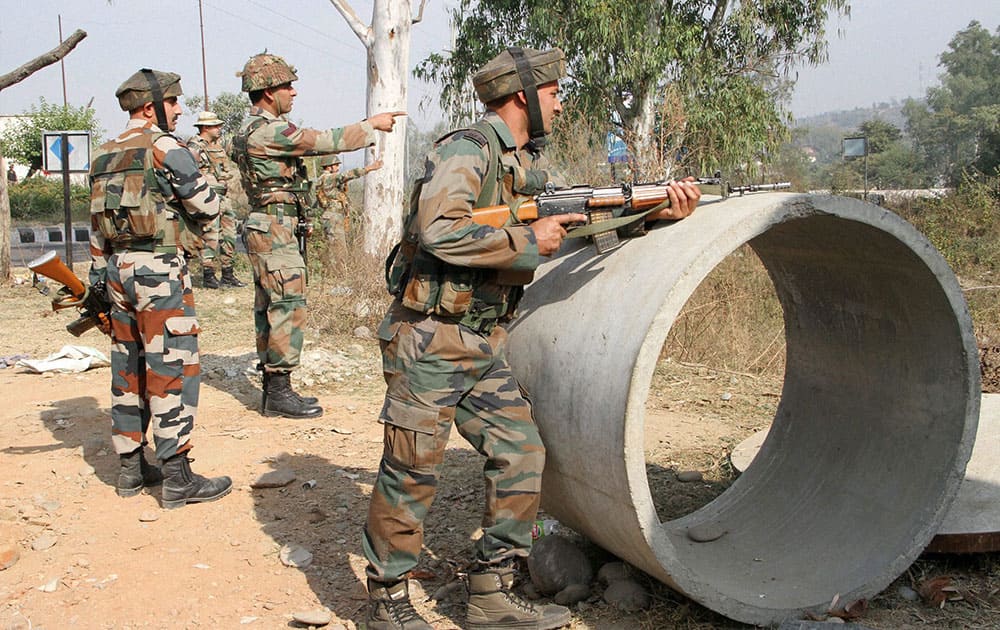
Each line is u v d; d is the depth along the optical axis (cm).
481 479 484
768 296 937
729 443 548
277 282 592
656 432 577
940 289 320
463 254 279
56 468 503
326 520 431
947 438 336
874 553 338
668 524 414
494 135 297
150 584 365
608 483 297
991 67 8256
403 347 297
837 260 354
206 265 1239
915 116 7900
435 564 382
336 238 1162
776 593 328
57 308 454
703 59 1830
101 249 459
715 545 385
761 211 288
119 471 502
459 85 1930
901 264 325
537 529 398
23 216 2723
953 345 330
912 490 344
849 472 382
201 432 575
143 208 429
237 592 360
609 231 323
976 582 352
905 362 358
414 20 1248
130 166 429
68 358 768
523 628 315
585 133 966
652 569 309
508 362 346
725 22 1881
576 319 318
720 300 829
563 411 312
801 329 415
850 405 395
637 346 282
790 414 431
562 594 340
